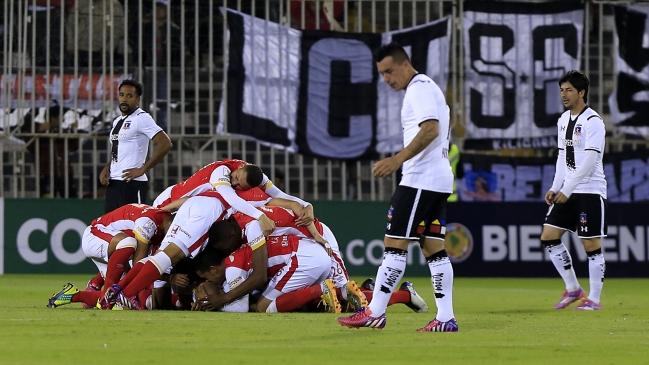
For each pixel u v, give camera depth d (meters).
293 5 44.81
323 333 17.84
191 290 24.41
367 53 43.81
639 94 45.12
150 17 43.12
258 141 43.31
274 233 24.14
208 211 23.34
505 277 45.72
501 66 44.38
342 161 43.91
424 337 17.36
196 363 13.55
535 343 16.72
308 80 43.53
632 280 45.41
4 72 42.19
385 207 45.03
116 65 43.19
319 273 23.94
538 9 44.41
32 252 43.06
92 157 44.50
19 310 22.73
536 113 44.41
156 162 29.78
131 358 13.99
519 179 45.38
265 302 23.73
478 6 44.25
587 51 44.78
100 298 23.70
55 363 13.40
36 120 42.91
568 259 27.61
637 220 46.12
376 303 18.27
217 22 44.00
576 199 27.31
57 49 43.06
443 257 18.50
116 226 25.02
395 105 43.84
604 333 18.95
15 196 43.09
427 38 43.88
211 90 43.16
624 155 45.66
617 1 45.06
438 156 18.08
